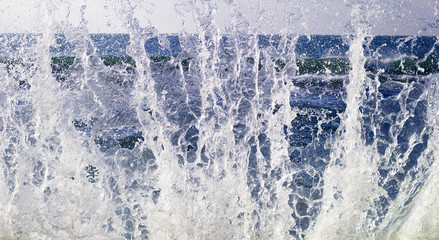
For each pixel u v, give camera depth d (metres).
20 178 2.17
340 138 2.30
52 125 2.36
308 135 4.07
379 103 3.04
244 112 2.52
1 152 2.28
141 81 2.46
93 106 2.64
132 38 2.45
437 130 2.33
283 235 2.02
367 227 2.01
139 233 1.99
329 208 2.07
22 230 1.95
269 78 2.59
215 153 2.35
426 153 2.32
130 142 2.83
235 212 2.10
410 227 1.98
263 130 2.49
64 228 1.97
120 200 2.14
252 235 2.01
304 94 6.70
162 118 2.47
